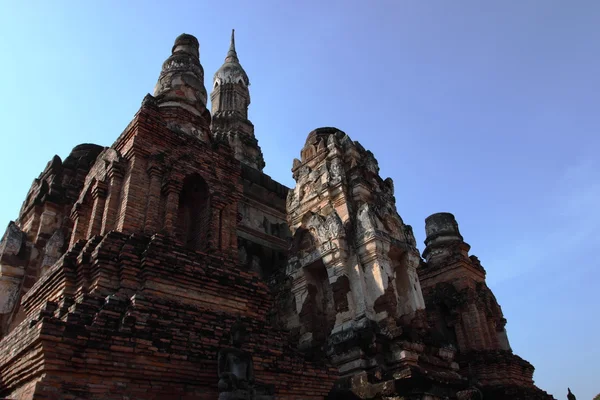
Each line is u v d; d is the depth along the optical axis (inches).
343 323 747.4
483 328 1037.2
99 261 477.7
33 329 383.2
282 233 1106.1
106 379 384.8
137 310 437.1
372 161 957.8
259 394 417.4
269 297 583.2
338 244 797.2
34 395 344.2
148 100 641.6
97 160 674.8
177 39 817.5
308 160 968.9
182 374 428.8
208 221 619.2
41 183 843.4
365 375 658.8
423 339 744.3
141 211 561.3
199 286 521.0
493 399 923.4
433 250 1188.5
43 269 735.1
